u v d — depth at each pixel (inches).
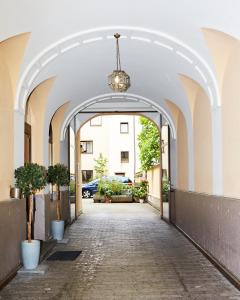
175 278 239.0
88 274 250.5
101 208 759.7
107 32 279.1
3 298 203.0
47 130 381.7
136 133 1207.6
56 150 459.5
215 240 276.1
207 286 221.0
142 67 364.8
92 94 458.6
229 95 248.4
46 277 243.0
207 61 266.4
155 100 470.6
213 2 202.8
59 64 317.7
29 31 240.4
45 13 228.2
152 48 306.3
